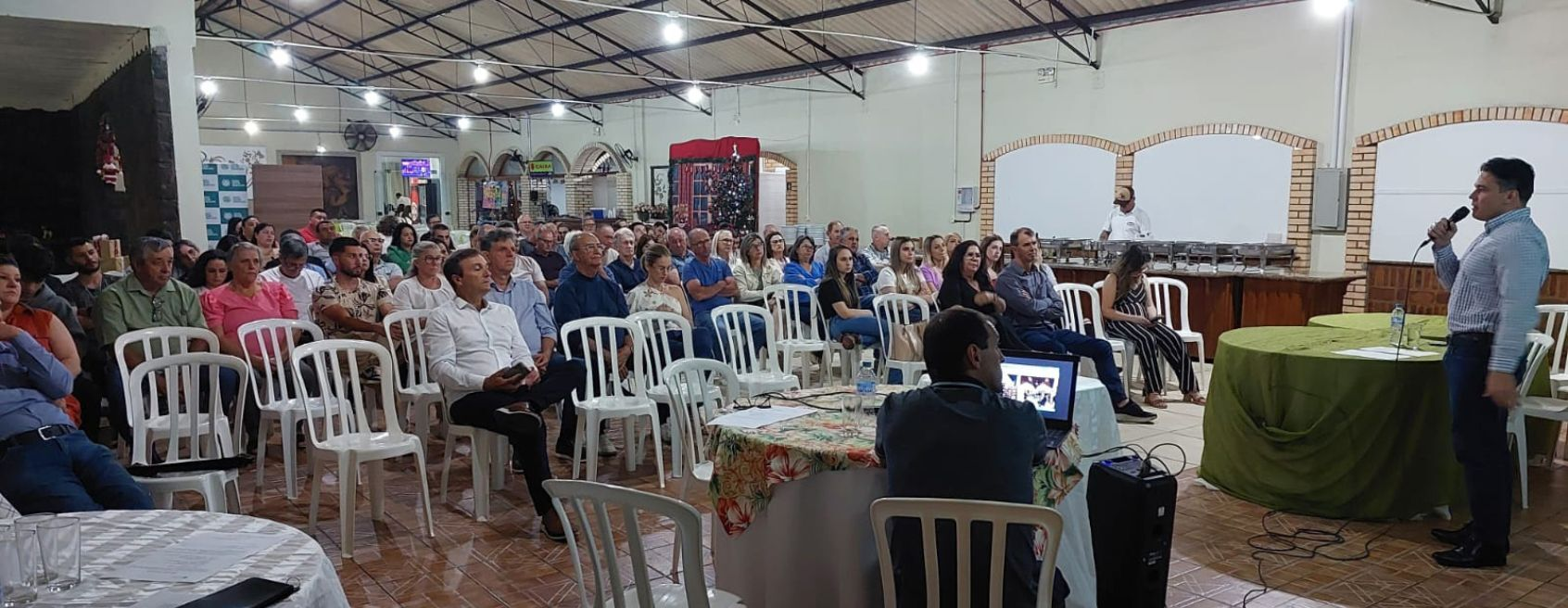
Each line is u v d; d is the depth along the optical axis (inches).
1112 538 108.5
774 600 102.2
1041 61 388.2
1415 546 134.5
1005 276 227.9
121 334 164.7
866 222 473.7
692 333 206.7
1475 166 280.1
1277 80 319.0
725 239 312.7
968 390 85.3
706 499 157.6
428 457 185.6
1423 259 294.0
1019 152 400.5
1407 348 151.3
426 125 786.8
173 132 263.0
